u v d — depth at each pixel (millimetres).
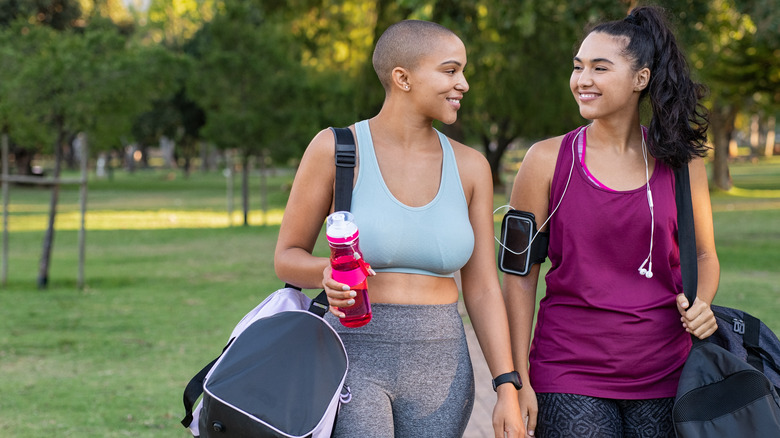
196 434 2369
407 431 2422
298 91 21453
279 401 2145
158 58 12703
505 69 15789
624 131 2572
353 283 2188
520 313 2650
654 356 2500
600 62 2502
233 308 10430
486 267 2566
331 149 2438
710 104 26609
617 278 2523
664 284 2529
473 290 2582
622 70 2484
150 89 12750
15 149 38438
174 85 13766
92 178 52750
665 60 2492
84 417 5750
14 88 11562
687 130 2502
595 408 2488
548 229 2670
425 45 2406
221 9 21562
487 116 29734
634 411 2533
